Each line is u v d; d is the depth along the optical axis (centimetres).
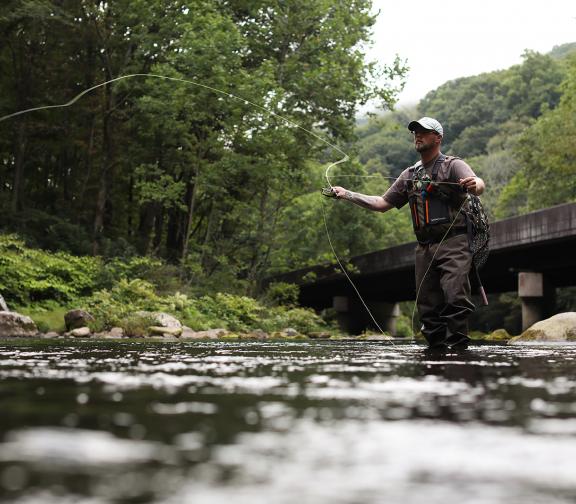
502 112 9900
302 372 236
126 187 3203
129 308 1725
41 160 2977
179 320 1866
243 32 2542
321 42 2548
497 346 616
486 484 75
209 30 2205
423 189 536
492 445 97
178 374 224
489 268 2758
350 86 2478
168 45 2439
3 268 1778
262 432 104
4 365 275
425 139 535
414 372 239
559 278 2736
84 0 2541
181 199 2359
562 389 176
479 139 9606
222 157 2309
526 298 2528
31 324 1403
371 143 10269
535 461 87
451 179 534
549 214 2177
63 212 2669
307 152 2575
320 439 99
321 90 2450
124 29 2595
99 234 2523
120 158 2719
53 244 2395
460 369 255
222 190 2339
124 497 65
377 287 3384
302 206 3253
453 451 93
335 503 65
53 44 2641
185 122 2297
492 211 6203
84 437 97
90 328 1559
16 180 2586
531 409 134
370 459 87
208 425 110
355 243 3484
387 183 5459
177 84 2175
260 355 384
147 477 73
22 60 2655
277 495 68
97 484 69
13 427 106
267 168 2283
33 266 1866
